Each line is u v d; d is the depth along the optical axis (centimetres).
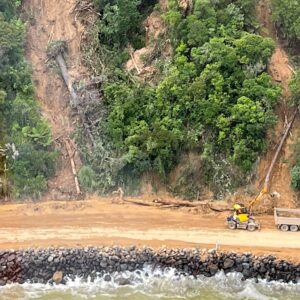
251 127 7725
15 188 7750
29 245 6794
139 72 8388
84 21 8756
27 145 7862
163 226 7262
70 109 8325
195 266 6662
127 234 7069
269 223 7362
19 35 8406
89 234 7056
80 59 8556
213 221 7394
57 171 7994
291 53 8544
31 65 8500
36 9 8888
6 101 8069
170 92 7975
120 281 6594
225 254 6681
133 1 8619
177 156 7956
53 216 7438
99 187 7906
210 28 8156
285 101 8088
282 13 8406
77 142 8138
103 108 8206
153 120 8006
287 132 7962
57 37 8719
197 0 8225
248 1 8356
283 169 7831
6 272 6588
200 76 7938
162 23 8550
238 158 7800
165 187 7931
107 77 8350
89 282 6606
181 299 6391
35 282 6594
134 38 8675
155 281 6606
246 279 6631
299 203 7638
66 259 6638
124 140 7975
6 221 7294
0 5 8588
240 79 7944
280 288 6538
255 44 7994
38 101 8325
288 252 6775
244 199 7744
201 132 7912
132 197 7869
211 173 7881
